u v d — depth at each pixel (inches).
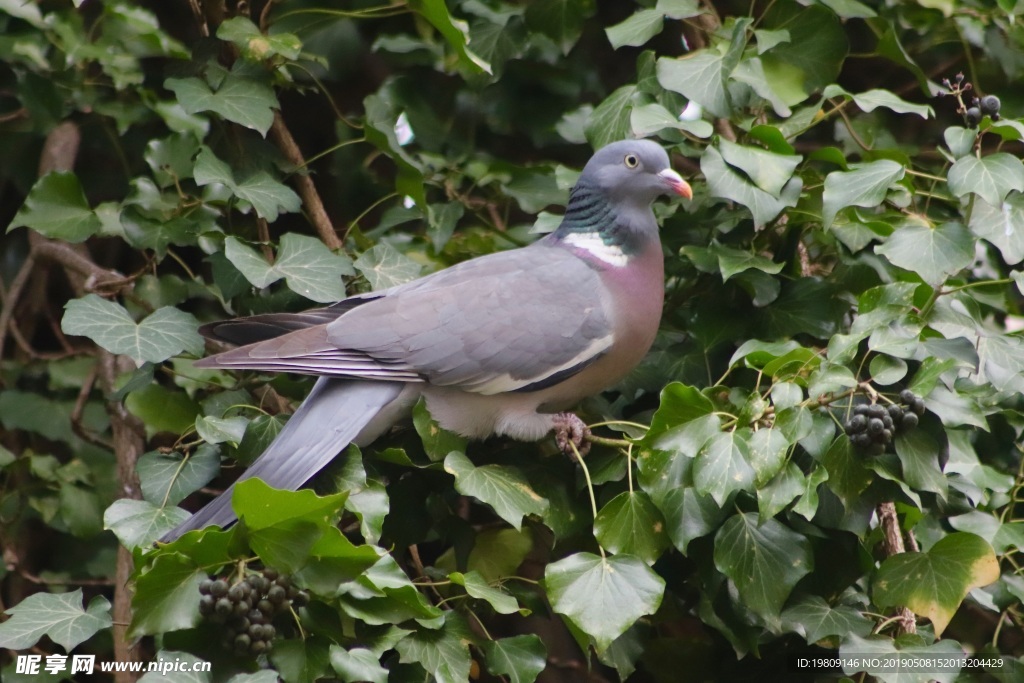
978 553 259.3
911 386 261.6
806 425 255.0
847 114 410.3
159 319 297.3
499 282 301.4
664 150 319.9
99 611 257.6
